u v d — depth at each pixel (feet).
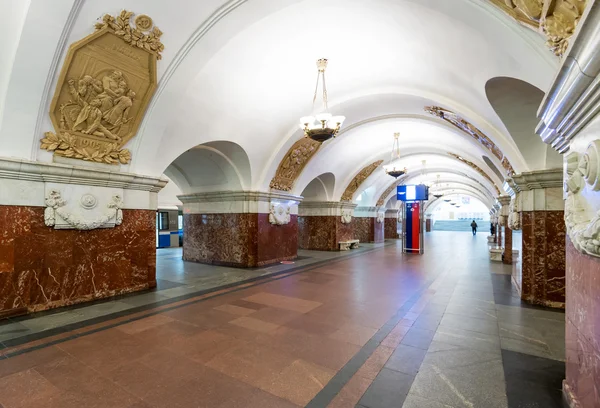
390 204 79.00
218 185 31.50
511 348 11.28
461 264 32.17
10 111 13.80
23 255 14.99
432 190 100.32
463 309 16.15
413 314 15.25
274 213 32.40
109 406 7.75
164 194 52.08
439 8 11.10
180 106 19.72
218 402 7.96
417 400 8.04
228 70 19.61
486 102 15.90
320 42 18.25
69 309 15.81
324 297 18.42
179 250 46.83
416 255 40.27
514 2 8.13
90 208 17.22
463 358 10.47
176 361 10.19
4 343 11.55
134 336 12.28
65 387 8.61
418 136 37.68
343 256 38.91
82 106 15.84
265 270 27.96
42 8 12.03
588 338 6.47
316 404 7.89
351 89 24.08
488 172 37.45
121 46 14.97
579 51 5.09
